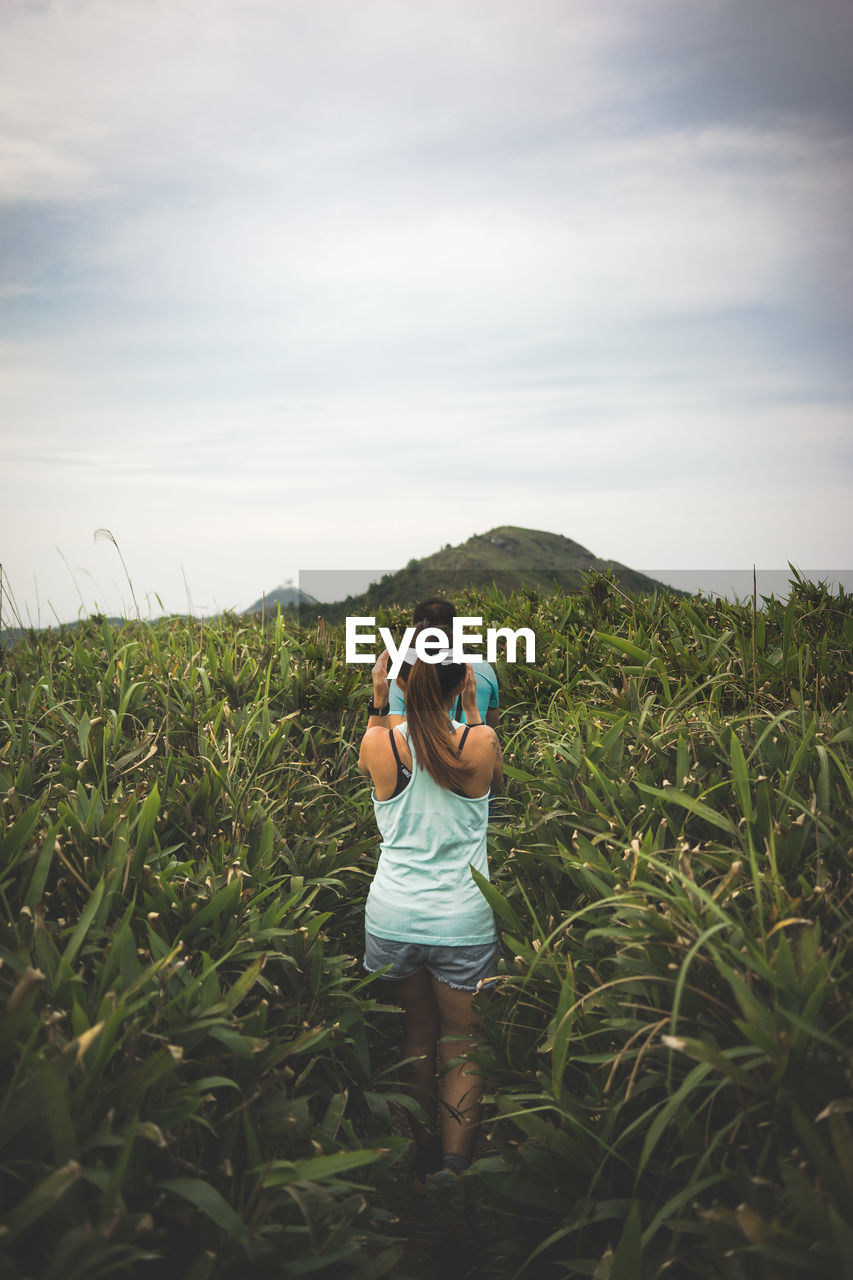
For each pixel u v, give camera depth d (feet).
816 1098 5.37
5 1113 4.99
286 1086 7.61
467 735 8.91
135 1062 5.83
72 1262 4.58
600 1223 6.36
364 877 10.82
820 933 6.34
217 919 7.90
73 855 8.33
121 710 12.44
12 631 18.63
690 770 9.71
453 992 8.80
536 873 9.32
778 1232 4.68
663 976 6.53
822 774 8.45
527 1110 6.70
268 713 13.53
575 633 17.90
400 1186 8.82
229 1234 5.35
